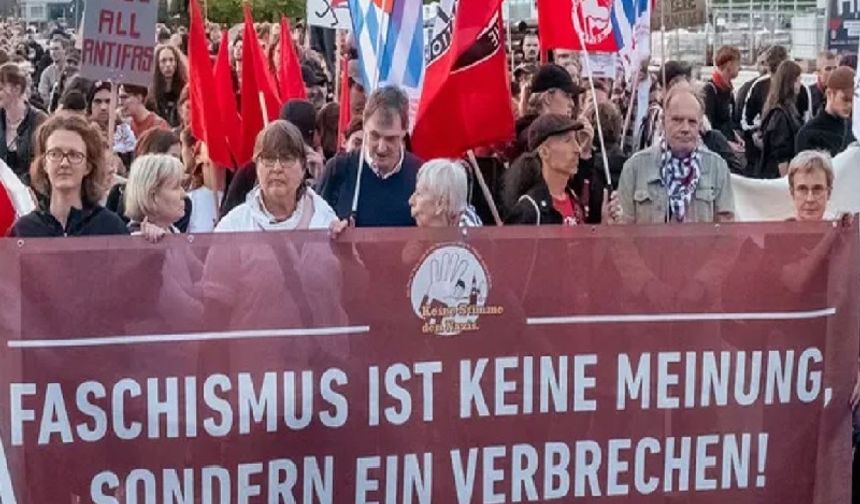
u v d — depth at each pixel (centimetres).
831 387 787
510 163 1111
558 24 1362
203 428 724
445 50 924
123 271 707
